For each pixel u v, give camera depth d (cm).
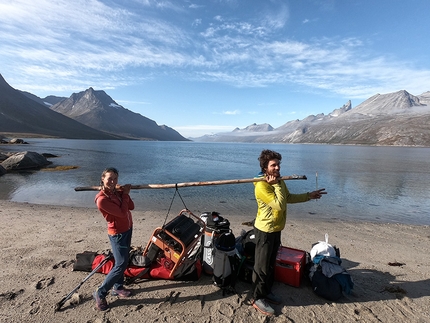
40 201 1413
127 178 2461
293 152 9738
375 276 544
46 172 2678
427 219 1209
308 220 1115
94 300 431
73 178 2284
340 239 823
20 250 632
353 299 452
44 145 8688
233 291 457
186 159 4906
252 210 1285
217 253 461
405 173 3166
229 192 1733
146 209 1259
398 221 1166
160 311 407
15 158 2861
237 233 859
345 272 455
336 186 2156
